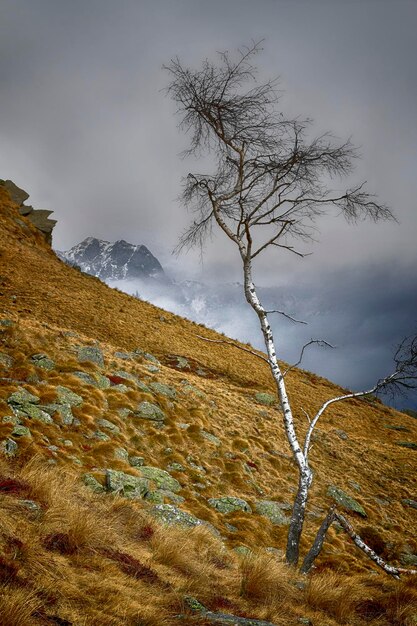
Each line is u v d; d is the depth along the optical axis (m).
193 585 7.57
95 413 22.19
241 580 8.95
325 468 32.34
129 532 9.40
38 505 7.90
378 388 12.49
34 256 67.81
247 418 35.00
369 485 32.53
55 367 25.80
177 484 19.95
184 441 25.64
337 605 8.49
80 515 7.96
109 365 30.50
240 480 24.47
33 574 5.52
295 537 11.81
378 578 11.27
